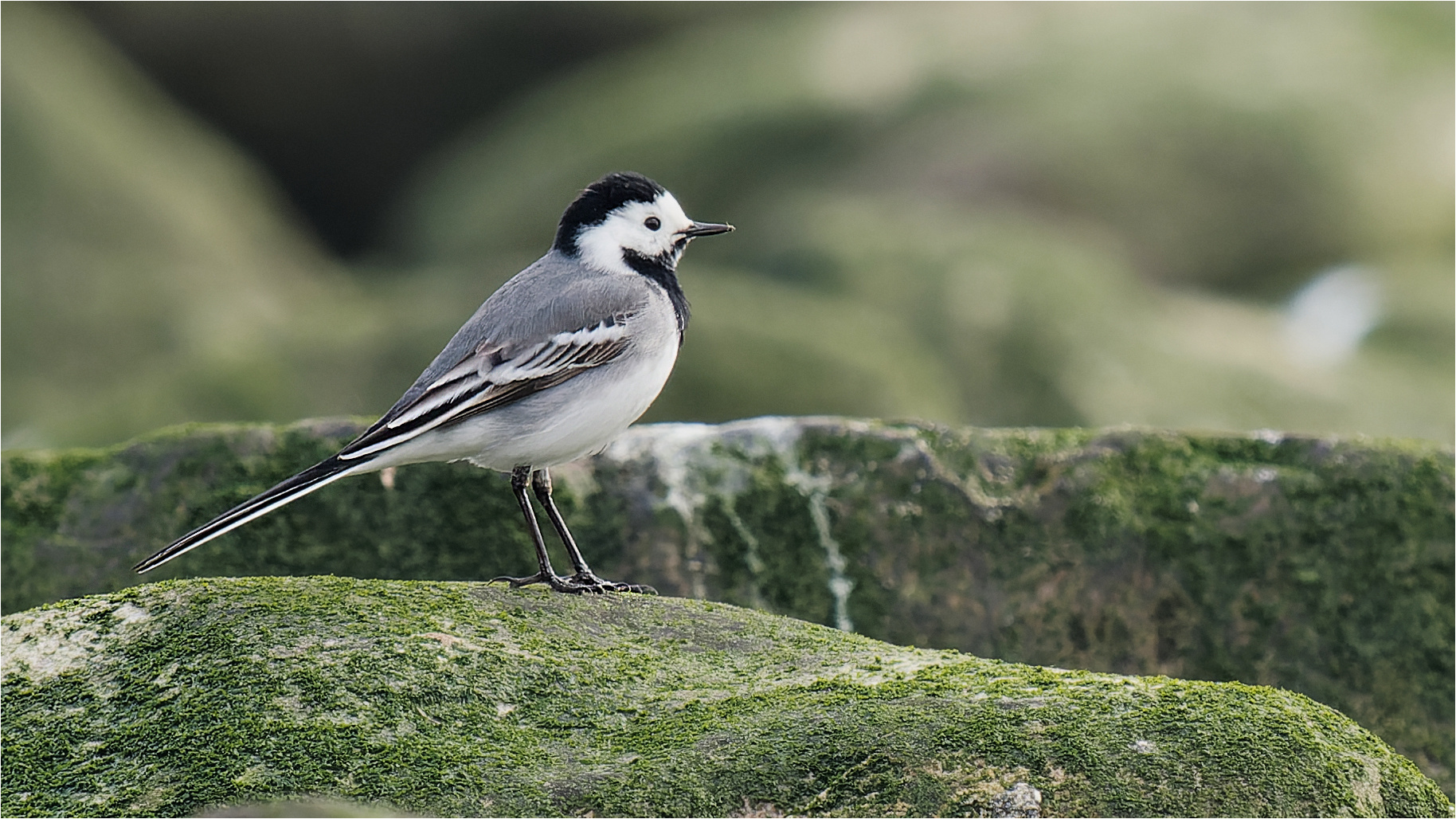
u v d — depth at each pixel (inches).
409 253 1378.0
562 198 1299.2
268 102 1454.2
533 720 326.0
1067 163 1150.3
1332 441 490.9
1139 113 1182.9
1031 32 1352.1
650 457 498.0
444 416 409.4
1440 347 997.8
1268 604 482.9
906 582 489.4
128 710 326.6
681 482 495.5
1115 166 1155.9
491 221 1316.4
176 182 1272.1
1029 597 485.7
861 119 1254.9
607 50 1579.7
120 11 1396.4
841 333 819.4
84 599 367.9
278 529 500.7
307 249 1360.7
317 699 325.4
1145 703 311.4
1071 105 1205.1
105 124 1270.9
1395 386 922.7
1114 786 291.1
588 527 493.0
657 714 327.3
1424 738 479.2
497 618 367.9
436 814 295.0
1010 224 1085.8
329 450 503.2
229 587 371.6
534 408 418.9
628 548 491.8
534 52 1549.0
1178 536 483.2
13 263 1138.7
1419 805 298.7
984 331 909.8
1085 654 484.4
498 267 1007.6
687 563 491.5
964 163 1163.3
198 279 1186.6
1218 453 493.7
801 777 300.8
